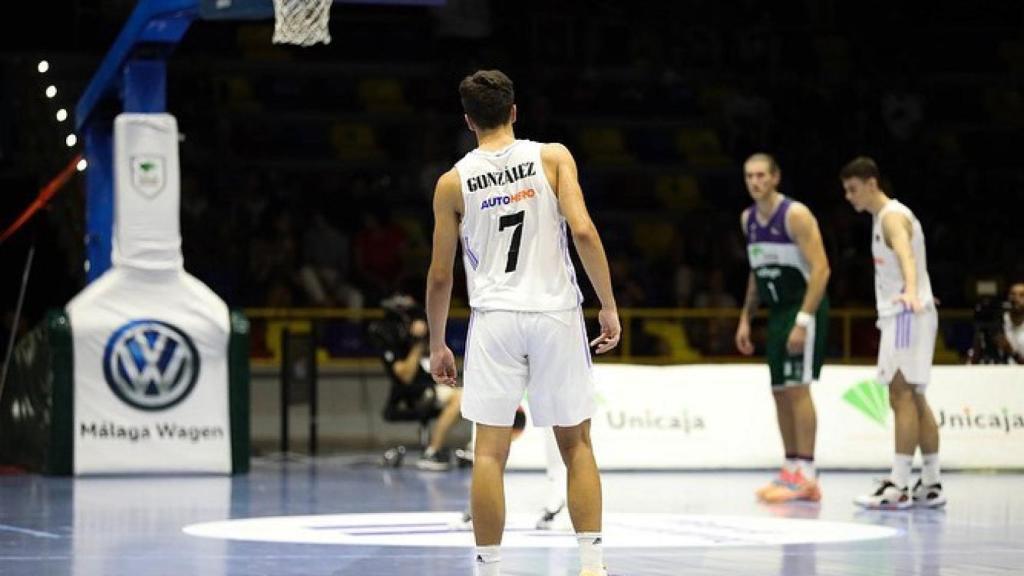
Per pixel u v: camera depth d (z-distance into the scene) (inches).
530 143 360.8
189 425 764.0
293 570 408.2
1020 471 831.1
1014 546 472.7
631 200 1352.1
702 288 1220.5
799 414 631.2
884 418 828.0
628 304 1148.5
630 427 820.0
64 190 1135.0
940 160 1376.7
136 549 456.1
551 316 352.5
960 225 1330.0
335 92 1369.3
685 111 1413.6
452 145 1332.4
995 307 879.7
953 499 647.1
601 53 1427.2
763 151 1380.4
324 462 877.8
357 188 1269.7
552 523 511.8
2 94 1223.5
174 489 684.1
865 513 582.2
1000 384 839.1
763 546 469.7
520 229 355.3
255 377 1044.5
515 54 1408.7
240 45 1385.3
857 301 1226.0
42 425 764.0
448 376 367.2
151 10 687.7
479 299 357.4
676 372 832.3
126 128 751.1
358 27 1402.6
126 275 757.9
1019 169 1389.0
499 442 355.6
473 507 350.9
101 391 754.2
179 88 1294.3
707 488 703.1
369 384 1055.6
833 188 1346.0
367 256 1195.9
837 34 1459.2
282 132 1330.0
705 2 1450.5
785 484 637.3
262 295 1155.9
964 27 1465.3
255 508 594.2
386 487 697.6
